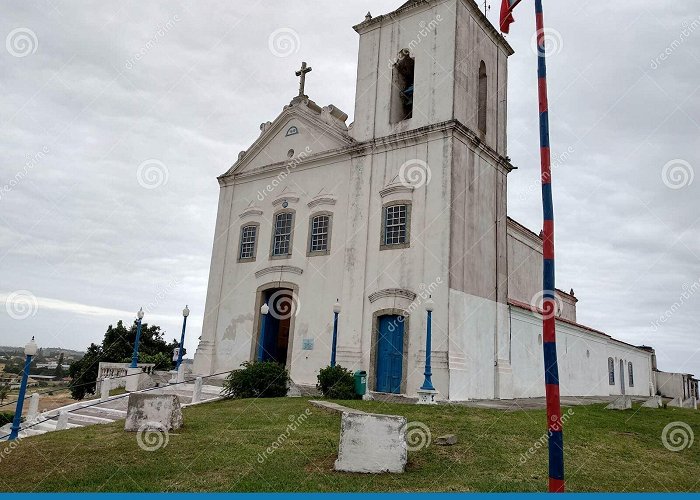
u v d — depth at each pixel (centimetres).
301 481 702
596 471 784
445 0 1798
